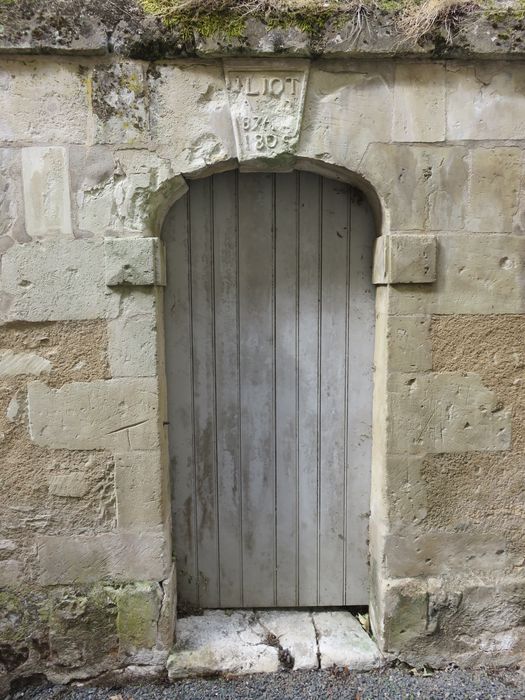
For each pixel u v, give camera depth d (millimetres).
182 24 1720
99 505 1954
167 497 2070
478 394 1955
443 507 1999
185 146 1822
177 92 1799
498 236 1893
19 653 1961
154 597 1967
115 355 1892
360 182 1946
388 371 1938
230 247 2104
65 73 1771
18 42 1694
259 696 1901
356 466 2209
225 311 2133
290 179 2080
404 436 1964
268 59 1776
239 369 2160
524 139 1857
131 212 1840
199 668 1984
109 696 1921
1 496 1931
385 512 1993
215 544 2250
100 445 1925
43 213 1824
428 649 2027
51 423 1909
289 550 2260
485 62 1821
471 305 1916
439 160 1857
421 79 1820
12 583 1965
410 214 1875
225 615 2254
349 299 2135
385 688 1930
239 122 1815
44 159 1803
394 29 1740
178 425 2172
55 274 1847
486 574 2033
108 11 1714
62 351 1885
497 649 2033
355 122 1832
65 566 1969
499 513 2010
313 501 2232
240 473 2211
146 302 1878
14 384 1890
